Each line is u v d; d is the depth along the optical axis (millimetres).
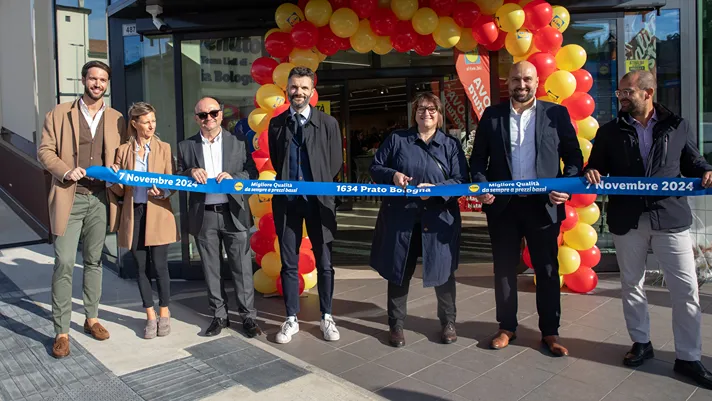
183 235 5285
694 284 2912
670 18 4977
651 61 5031
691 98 4977
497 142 3377
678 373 2986
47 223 6922
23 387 2965
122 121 3717
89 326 3752
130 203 3545
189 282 5230
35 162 7535
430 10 4125
